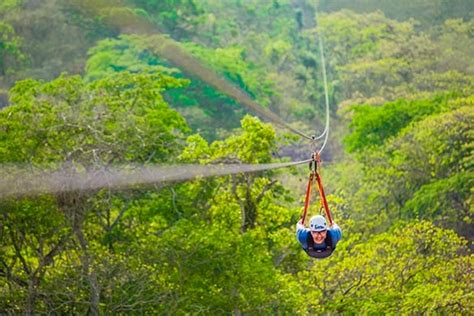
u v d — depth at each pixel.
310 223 22.53
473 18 100.94
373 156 72.88
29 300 38.56
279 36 113.88
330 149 94.56
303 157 89.31
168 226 43.75
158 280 39.66
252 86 98.25
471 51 97.94
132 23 81.25
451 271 44.84
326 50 112.06
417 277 44.75
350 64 105.31
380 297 42.84
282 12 116.81
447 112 73.44
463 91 88.50
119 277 39.00
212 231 40.44
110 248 41.88
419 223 48.22
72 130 42.31
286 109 102.00
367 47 107.69
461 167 68.31
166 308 38.84
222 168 44.03
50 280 38.94
